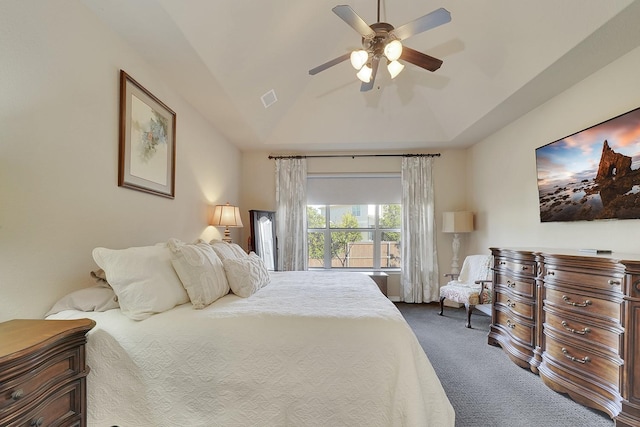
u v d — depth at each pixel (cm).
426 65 238
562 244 293
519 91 289
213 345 157
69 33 174
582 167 258
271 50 290
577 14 202
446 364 270
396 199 521
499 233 404
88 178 188
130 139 224
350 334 161
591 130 247
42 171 159
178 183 300
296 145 480
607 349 190
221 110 340
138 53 233
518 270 275
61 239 170
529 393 223
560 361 224
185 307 183
